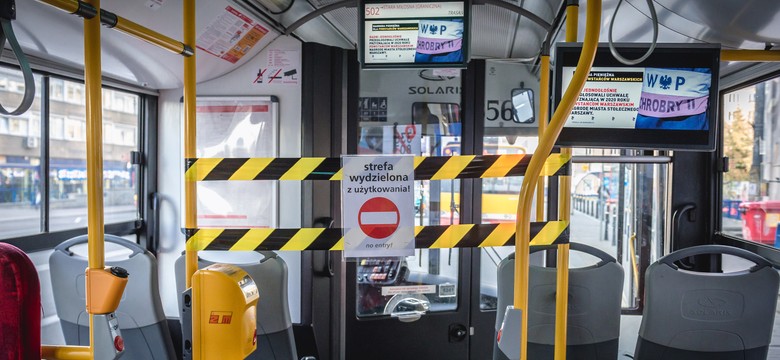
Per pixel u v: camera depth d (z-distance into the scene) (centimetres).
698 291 228
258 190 355
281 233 202
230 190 356
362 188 195
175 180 373
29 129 293
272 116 352
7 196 283
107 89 340
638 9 266
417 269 376
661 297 231
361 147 369
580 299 247
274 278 261
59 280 261
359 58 274
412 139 372
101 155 171
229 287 182
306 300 349
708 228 380
